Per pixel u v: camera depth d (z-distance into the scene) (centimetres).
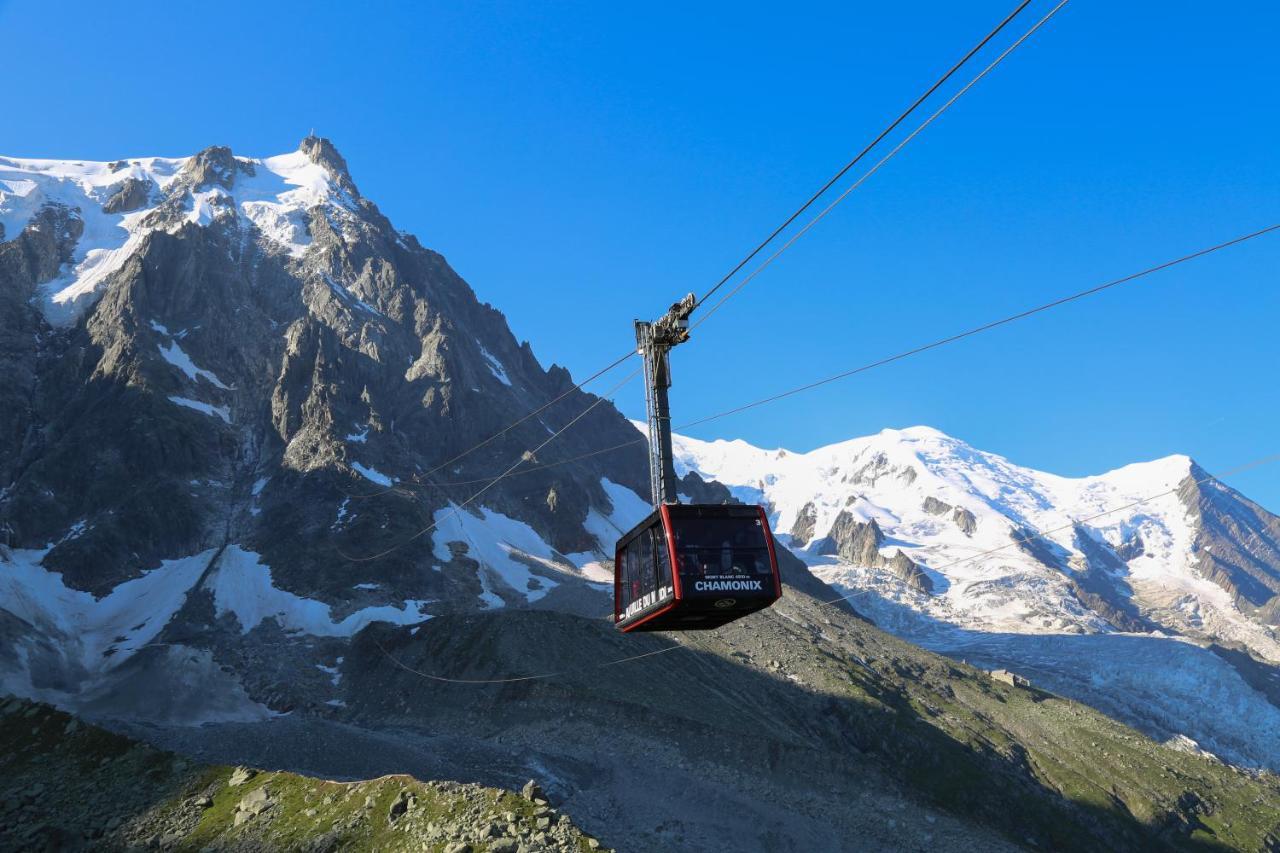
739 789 13562
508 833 6831
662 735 14288
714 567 3747
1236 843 19562
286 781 8112
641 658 17525
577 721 14338
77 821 8031
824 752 14800
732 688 17962
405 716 15525
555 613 18112
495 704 14988
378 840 7075
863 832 13450
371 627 18725
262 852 7244
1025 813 17688
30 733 9262
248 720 15438
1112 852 17738
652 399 3881
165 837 7694
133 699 15800
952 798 17312
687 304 3722
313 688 16838
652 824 12094
